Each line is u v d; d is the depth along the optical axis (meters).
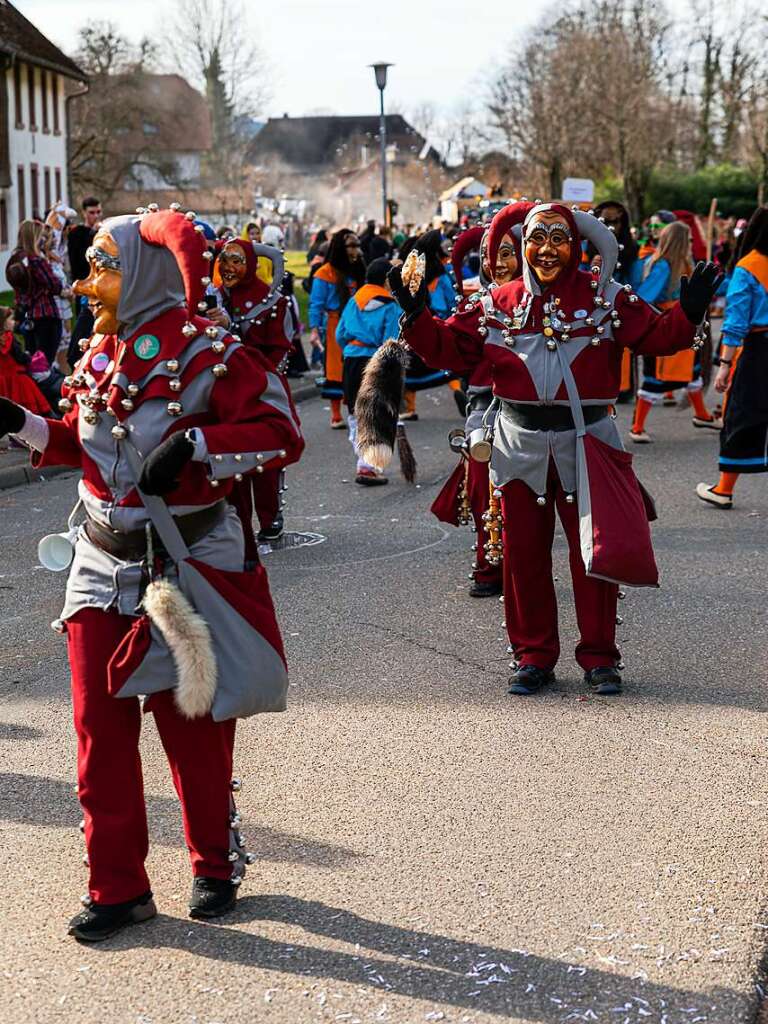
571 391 5.89
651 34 61.88
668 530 9.60
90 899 4.07
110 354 4.00
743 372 9.96
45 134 54.03
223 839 4.14
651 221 15.66
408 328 5.96
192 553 3.99
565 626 7.33
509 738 5.64
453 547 9.20
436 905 4.20
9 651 7.00
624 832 4.72
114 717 3.99
